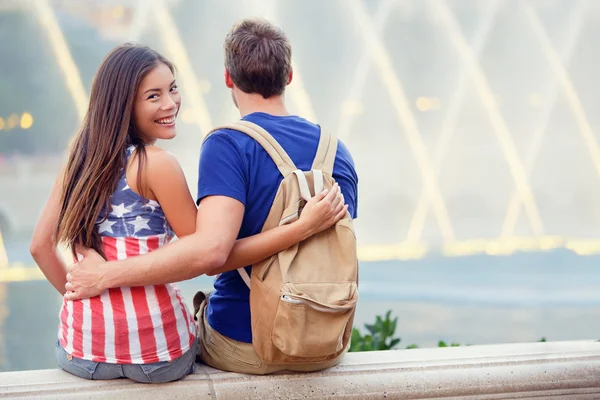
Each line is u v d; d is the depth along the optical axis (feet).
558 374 10.52
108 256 9.54
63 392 9.39
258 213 9.64
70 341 9.64
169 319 9.60
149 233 9.61
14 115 66.64
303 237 9.39
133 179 9.41
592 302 30.81
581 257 41.63
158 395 9.57
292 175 9.60
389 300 32.14
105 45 67.36
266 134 9.77
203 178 9.46
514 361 10.56
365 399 10.00
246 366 9.96
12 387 9.39
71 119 67.56
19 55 66.85
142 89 9.53
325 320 9.22
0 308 30.19
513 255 42.83
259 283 9.41
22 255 42.14
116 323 9.39
